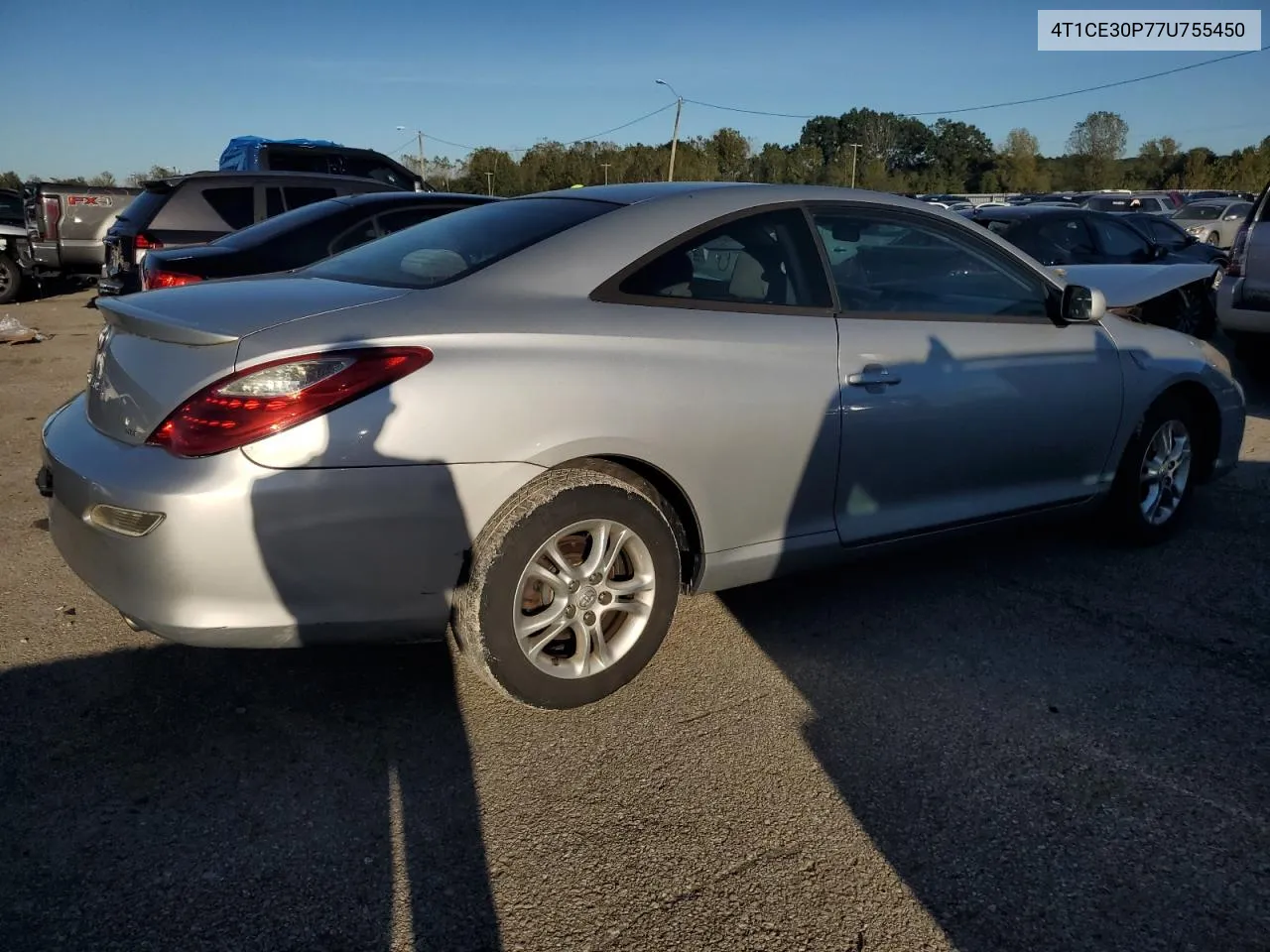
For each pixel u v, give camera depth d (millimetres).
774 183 3600
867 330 3508
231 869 2381
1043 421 3971
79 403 3160
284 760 2828
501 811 2617
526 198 3752
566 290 3023
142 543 2543
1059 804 2668
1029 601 4000
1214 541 4723
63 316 13328
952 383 3658
